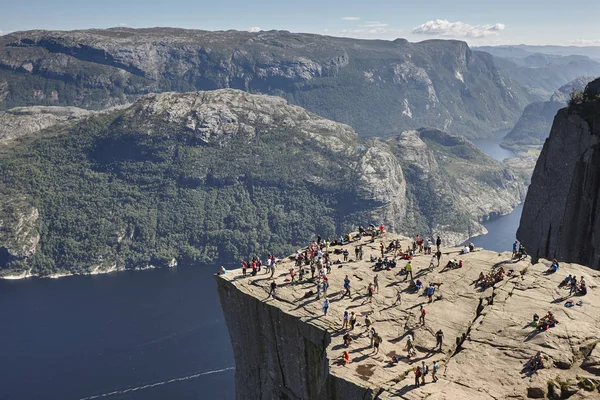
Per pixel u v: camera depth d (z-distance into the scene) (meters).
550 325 59.81
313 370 66.75
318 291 71.00
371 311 67.19
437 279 73.25
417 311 66.56
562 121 107.75
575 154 104.69
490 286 70.19
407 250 82.94
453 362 57.16
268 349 72.50
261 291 74.00
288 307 69.38
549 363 55.22
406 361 58.59
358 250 82.25
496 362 56.44
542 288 68.31
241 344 76.81
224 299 77.75
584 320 61.03
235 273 79.81
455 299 68.38
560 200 106.56
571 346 57.03
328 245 90.00
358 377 56.22
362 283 73.94
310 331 65.56
